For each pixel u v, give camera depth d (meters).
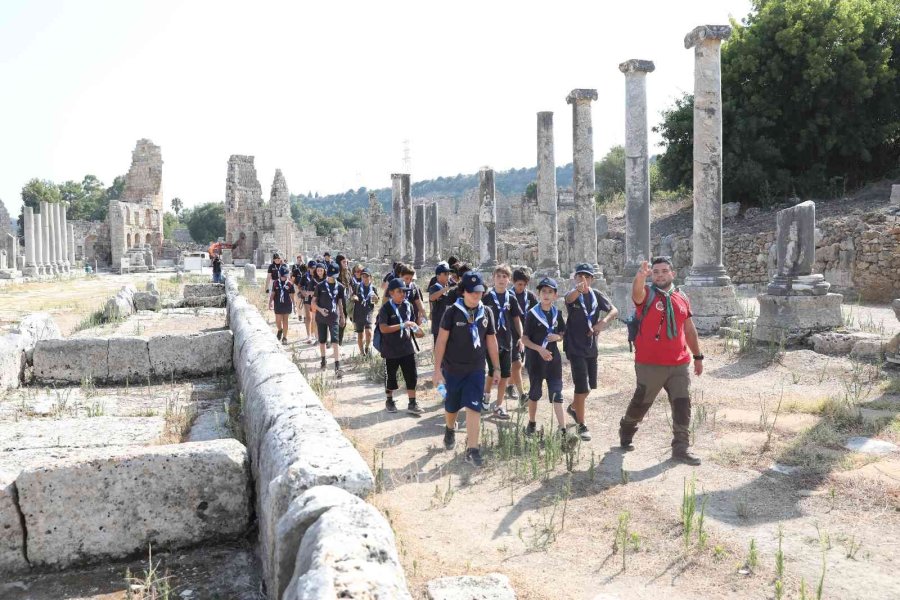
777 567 4.15
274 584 3.56
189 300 24.44
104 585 4.26
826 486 5.76
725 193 30.58
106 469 4.57
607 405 8.85
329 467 3.88
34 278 42.59
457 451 7.13
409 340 8.79
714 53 14.50
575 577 4.41
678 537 4.93
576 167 20.06
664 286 6.71
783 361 10.73
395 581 2.86
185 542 4.71
